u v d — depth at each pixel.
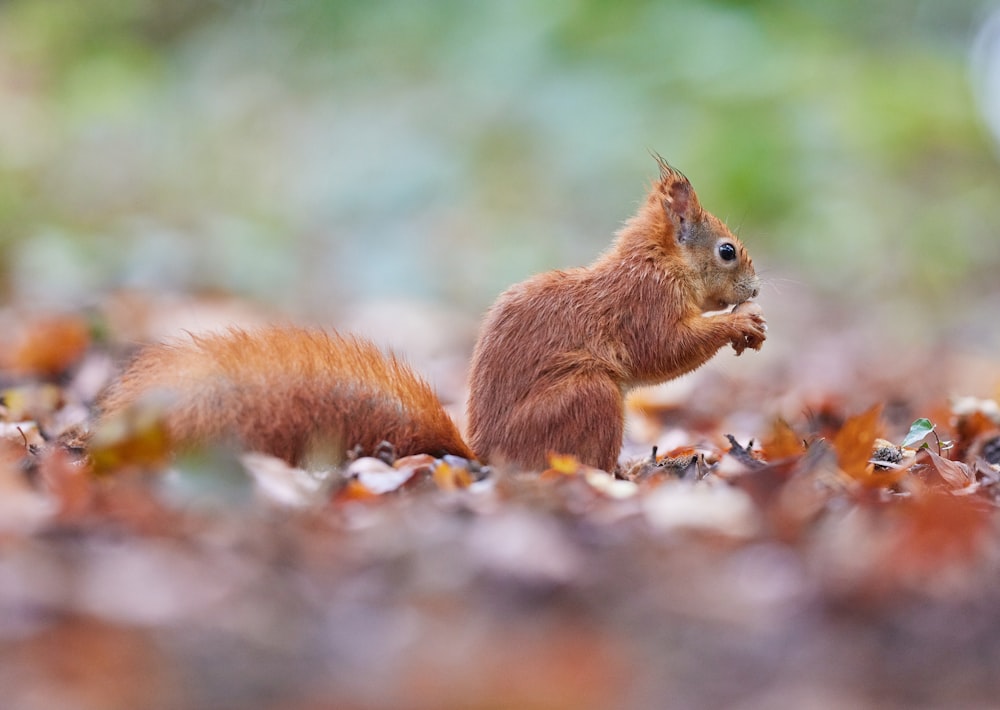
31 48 32.44
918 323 24.41
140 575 5.69
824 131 28.77
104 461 7.41
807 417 12.84
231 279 23.47
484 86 29.61
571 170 27.98
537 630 5.51
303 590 5.77
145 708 4.71
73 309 18.64
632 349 9.48
